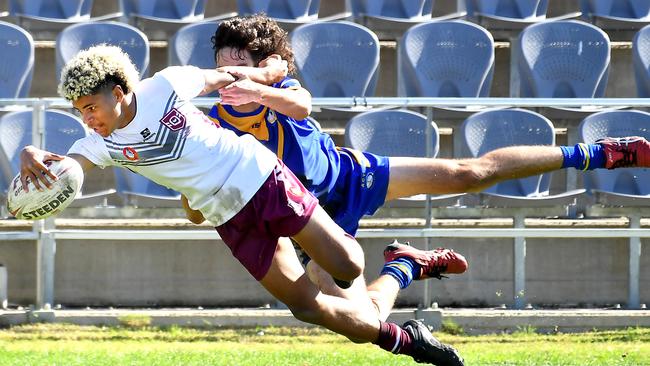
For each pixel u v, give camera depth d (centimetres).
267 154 1641
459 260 2178
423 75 3806
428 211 3206
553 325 3114
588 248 3466
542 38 3872
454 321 3103
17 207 1573
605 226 3450
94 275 3425
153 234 3130
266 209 1617
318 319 1769
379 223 3416
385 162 1897
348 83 3800
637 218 3356
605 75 3862
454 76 3819
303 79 3769
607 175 3406
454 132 3684
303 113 1683
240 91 1633
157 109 1560
